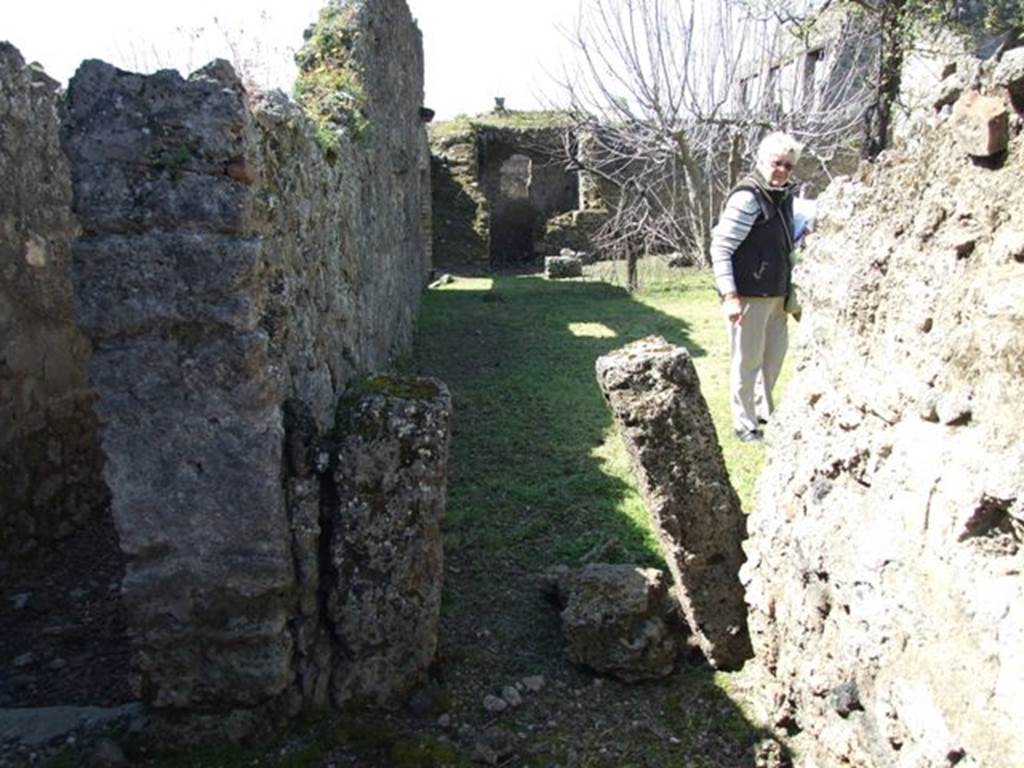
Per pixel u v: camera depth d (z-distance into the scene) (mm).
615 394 2975
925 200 2076
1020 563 1696
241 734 2770
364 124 5719
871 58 10148
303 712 2863
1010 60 1766
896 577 2076
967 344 1850
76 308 2496
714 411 5945
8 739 2822
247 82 3930
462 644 3352
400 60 9195
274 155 3188
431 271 16656
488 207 19812
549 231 19953
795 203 5457
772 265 4891
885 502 2172
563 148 20188
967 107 1896
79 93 2434
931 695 1896
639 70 12031
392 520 2793
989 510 1754
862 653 2203
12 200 4305
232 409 2568
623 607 3090
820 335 2672
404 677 2920
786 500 2768
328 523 2812
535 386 7125
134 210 2471
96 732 2848
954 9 6301
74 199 2465
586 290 13773
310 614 2820
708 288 13117
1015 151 1779
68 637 3592
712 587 3039
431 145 19188
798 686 2646
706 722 2855
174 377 2549
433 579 2881
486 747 2705
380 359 6621
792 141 4711
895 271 2191
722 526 3016
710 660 3113
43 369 4492
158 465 2598
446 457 2826
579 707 2967
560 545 4180
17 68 4402
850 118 10492
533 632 3441
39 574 4230
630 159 14453
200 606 2691
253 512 2627
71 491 4711
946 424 1920
